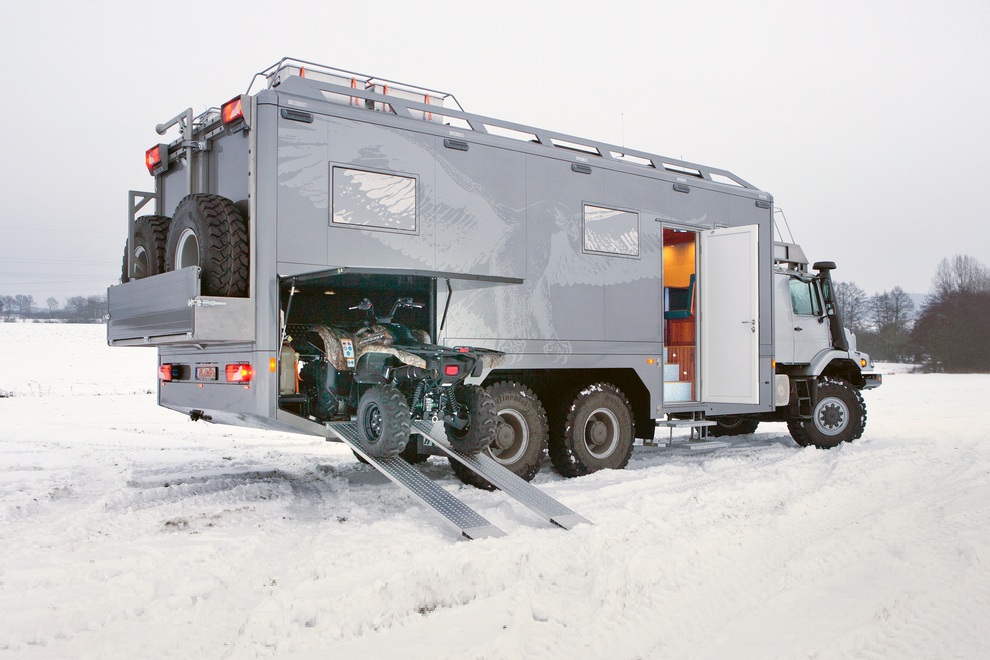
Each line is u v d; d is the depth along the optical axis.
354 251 6.24
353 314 7.34
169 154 7.36
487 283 6.89
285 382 6.00
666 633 3.39
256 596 3.77
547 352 7.50
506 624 3.44
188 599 3.66
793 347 10.02
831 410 10.09
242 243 5.73
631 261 8.27
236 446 10.38
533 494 5.70
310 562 4.29
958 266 54.94
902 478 7.05
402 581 3.83
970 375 40.84
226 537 4.85
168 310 5.84
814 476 7.27
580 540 4.76
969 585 4.02
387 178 6.47
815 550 4.68
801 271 10.58
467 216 6.98
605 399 7.89
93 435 11.46
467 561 4.18
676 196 8.73
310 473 7.79
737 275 8.51
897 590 3.95
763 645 3.25
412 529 5.12
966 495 6.30
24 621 3.34
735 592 3.94
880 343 61.00
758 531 5.09
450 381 6.09
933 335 52.72
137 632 3.29
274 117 5.88
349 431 6.04
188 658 3.03
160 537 4.86
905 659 3.12
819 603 3.78
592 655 3.14
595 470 7.77
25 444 10.27
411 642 3.22
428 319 6.86
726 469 7.96
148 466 8.20
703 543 4.68
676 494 6.28
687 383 9.12
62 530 5.05
